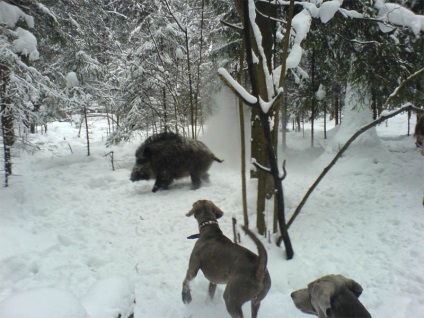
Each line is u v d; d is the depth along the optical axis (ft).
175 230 23.66
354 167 35.91
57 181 34.99
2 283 15.84
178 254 20.02
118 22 60.59
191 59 47.32
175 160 32.48
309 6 22.43
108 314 10.14
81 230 23.09
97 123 84.64
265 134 17.13
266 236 20.71
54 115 44.47
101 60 59.41
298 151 47.83
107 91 51.26
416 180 30.71
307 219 24.27
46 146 54.13
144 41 47.78
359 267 17.70
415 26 25.81
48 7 45.47
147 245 21.36
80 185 33.78
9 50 31.71
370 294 15.47
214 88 46.47
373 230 21.67
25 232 21.12
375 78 31.50
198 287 16.70
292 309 14.71
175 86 45.85
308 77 45.96
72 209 27.22
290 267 17.60
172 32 44.21
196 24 48.06
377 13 27.86
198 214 16.39
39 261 18.06
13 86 31.99
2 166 39.40
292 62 18.40
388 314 14.06
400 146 46.37
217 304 15.47
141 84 45.85
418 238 20.10
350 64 35.22
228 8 36.73
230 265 13.65
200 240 15.42
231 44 41.01
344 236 21.24
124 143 54.19
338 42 32.07
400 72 30.96
